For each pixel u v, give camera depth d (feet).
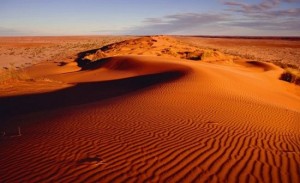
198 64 117.29
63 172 21.04
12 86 78.48
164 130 31.27
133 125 32.89
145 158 23.61
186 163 22.91
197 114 39.09
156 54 179.63
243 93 65.41
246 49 344.90
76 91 74.28
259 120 39.09
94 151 24.93
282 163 23.91
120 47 194.80
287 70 129.29
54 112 42.27
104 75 114.62
